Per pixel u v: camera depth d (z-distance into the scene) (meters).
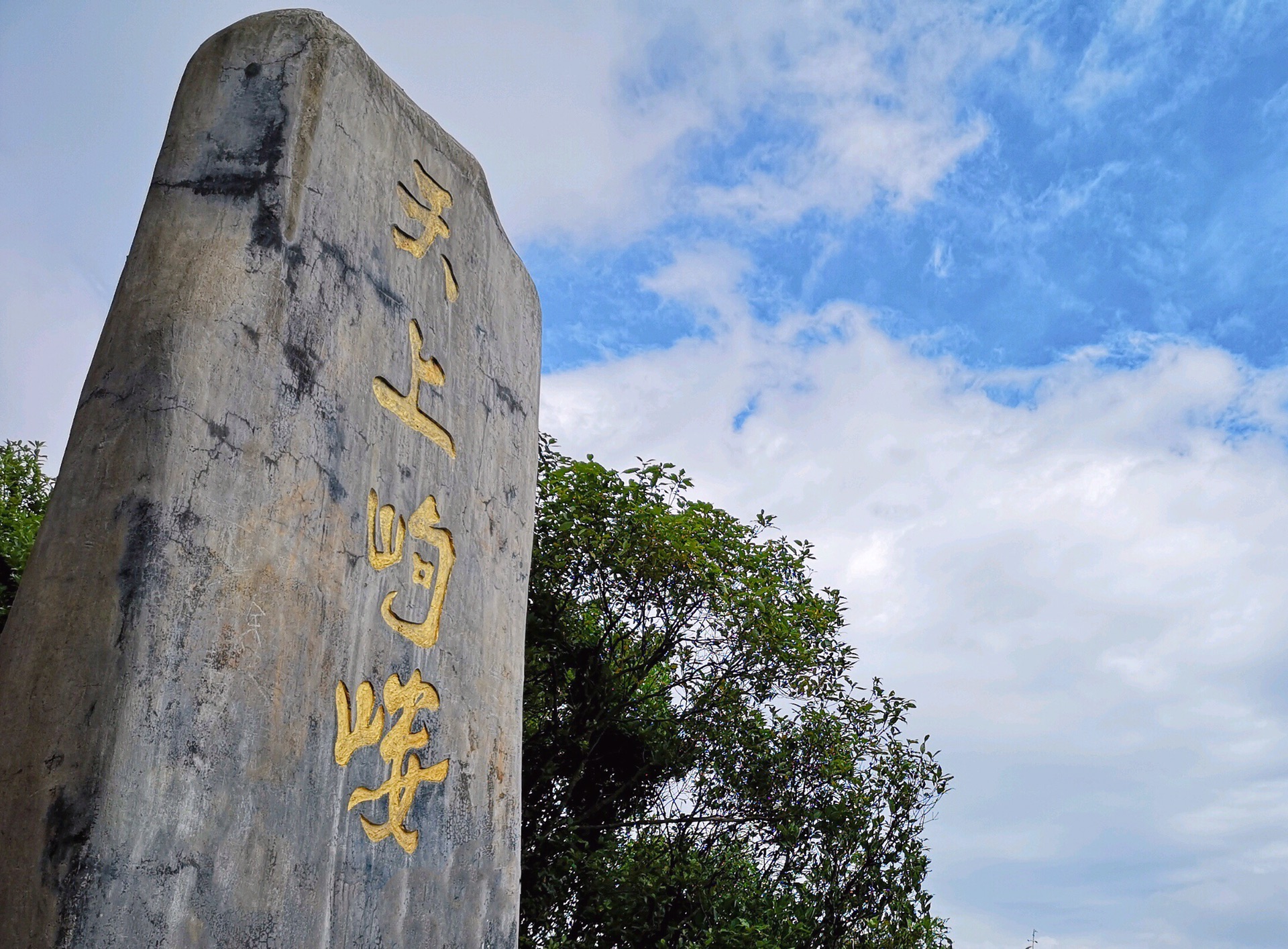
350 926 3.18
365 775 3.34
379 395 3.62
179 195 3.17
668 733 8.38
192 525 2.79
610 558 8.11
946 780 8.51
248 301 3.08
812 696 8.62
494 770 4.10
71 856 2.39
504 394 4.47
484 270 4.40
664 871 7.85
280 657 3.01
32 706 2.53
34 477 9.46
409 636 3.65
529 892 7.57
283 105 3.33
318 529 3.23
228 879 2.74
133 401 2.81
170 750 2.62
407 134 3.96
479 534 4.17
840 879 8.10
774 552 8.84
